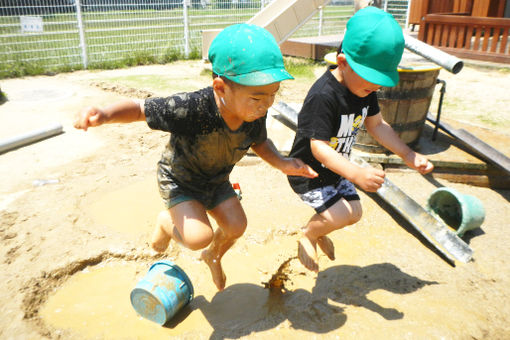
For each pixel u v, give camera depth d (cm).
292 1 1041
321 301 282
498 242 361
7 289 282
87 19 1059
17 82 890
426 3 1216
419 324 260
